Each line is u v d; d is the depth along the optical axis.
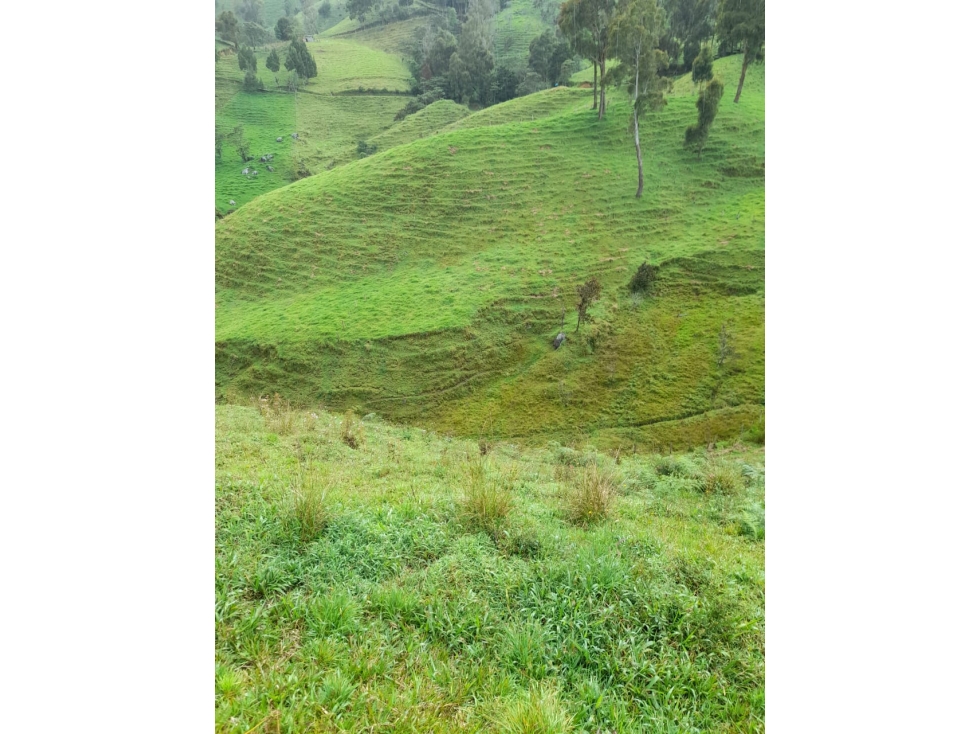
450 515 5.95
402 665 4.58
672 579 5.40
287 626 4.76
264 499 5.92
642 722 4.50
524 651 4.72
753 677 4.95
